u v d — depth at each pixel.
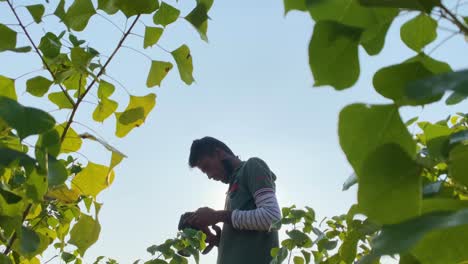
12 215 1.27
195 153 3.48
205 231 3.11
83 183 1.49
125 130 1.52
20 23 1.33
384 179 0.61
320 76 0.66
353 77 0.66
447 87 0.44
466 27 0.58
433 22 0.74
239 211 2.94
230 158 3.44
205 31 1.29
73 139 1.44
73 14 1.36
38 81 1.42
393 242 0.44
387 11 0.69
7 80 1.35
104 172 1.49
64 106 1.51
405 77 0.64
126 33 1.39
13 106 0.84
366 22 0.70
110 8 1.35
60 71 1.39
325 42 0.66
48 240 1.67
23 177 1.33
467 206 0.59
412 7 0.59
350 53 0.66
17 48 1.33
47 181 1.00
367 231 1.08
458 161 0.67
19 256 1.60
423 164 0.61
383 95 0.64
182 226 3.06
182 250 2.63
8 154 0.88
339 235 2.16
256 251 2.94
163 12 1.36
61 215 1.88
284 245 2.41
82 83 1.53
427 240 0.63
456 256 0.62
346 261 1.50
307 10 0.74
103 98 1.53
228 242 3.01
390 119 0.64
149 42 1.41
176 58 1.45
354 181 0.97
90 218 1.46
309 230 2.43
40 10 1.33
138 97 1.52
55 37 1.42
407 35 0.76
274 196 2.98
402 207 0.61
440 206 0.60
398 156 0.61
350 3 0.69
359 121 0.65
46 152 0.97
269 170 3.12
